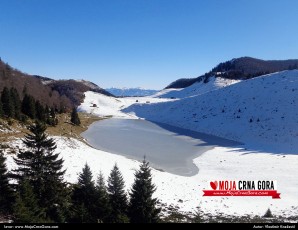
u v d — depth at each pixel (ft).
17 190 65.46
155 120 407.85
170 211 97.14
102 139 238.07
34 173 69.67
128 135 268.21
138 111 504.02
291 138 230.89
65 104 436.76
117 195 75.87
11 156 112.88
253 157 190.29
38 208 60.18
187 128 326.44
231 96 360.89
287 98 299.38
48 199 68.54
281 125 255.70
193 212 100.27
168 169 163.84
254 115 291.99
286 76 351.67
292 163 172.76
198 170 163.12
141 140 245.04
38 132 70.64
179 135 279.90
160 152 204.03
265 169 161.68
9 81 419.95
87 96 640.17
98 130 288.51
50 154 72.23
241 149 216.95
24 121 176.24
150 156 191.01
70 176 113.91
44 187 69.21
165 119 392.47
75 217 62.18
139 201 70.28
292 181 141.49
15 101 187.73
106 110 520.01
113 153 191.62
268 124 265.13
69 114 307.17
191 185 134.72
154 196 110.83
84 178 76.33
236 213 103.09
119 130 299.58
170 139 256.52
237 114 307.99
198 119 339.77
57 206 68.33
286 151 208.23
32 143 70.74
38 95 402.11
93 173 125.18
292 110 274.57
